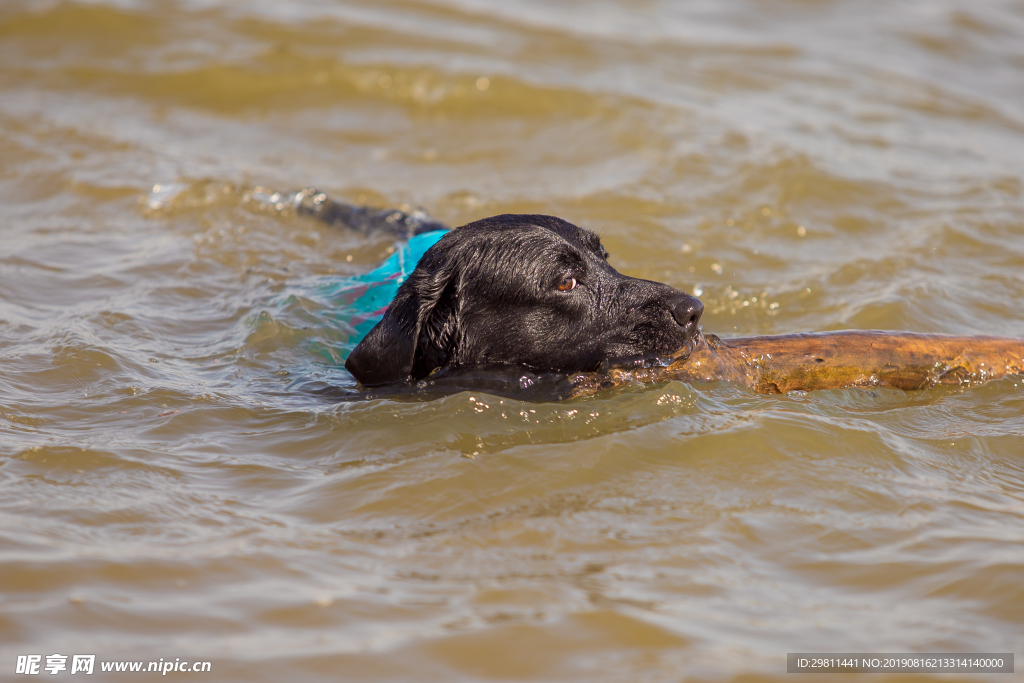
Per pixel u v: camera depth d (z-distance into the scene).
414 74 24.75
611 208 19.00
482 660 6.96
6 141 21.06
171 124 22.81
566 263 12.23
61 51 25.81
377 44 26.50
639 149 21.81
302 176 20.72
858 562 8.27
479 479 9.66
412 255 14.79
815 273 16.48
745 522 8.89
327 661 6.88
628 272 16.42
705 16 30.19
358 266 16.80
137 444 10.40
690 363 11.91
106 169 20.09
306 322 14.22
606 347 12.30
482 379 12.47
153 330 13.91
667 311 11.91
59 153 20.72
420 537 8.63
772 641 7.17
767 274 16.58
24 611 7.22
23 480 9.39
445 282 12.62
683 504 9.23
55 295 14.85
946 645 7.10
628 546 8.49
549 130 23.03
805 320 14.99
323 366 13.19
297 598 7.61
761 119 23.16
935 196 19.48
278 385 12.44
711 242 17.67
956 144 22.22
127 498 9.16
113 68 25.14
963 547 8.45
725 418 10.86
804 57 27.11
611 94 23.84
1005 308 15.23
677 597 7.74
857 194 19.53
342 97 24.42
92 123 22.36
